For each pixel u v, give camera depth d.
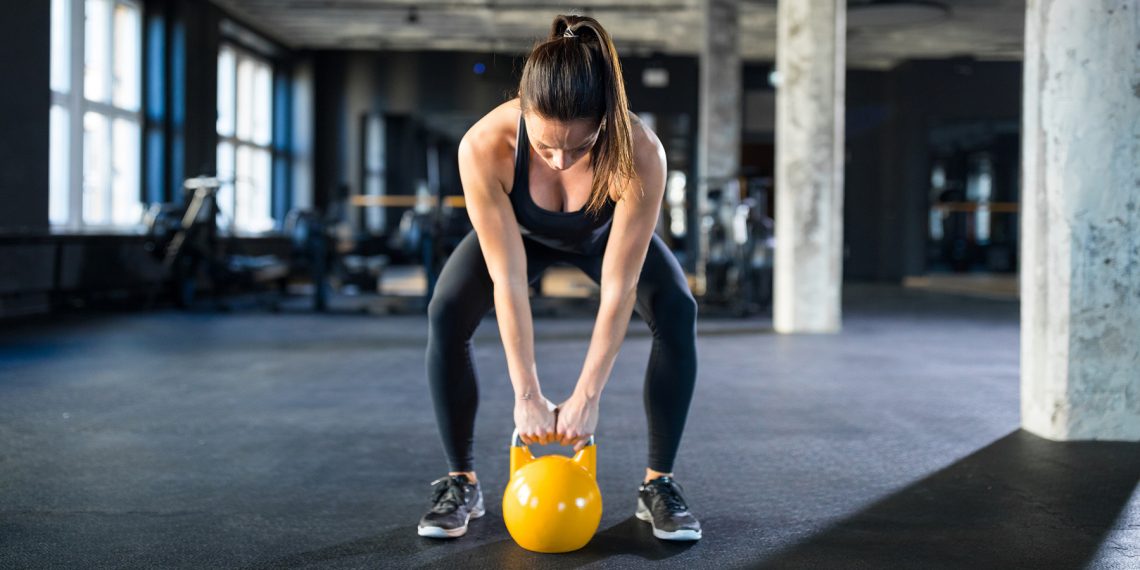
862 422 2.89
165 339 5.09
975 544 1.69
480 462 2.31
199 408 3.04
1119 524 1.82
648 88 13.50
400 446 2.49
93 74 8.41
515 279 1.54
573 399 1.55
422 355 4.50
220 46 11.12
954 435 2.69
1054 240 2.63
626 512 1.88
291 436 2.62
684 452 2.45
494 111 1.55
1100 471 2.25
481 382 3.62
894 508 1.93
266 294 9.11
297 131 13.37
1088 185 2.55
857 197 14.20
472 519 1.82
